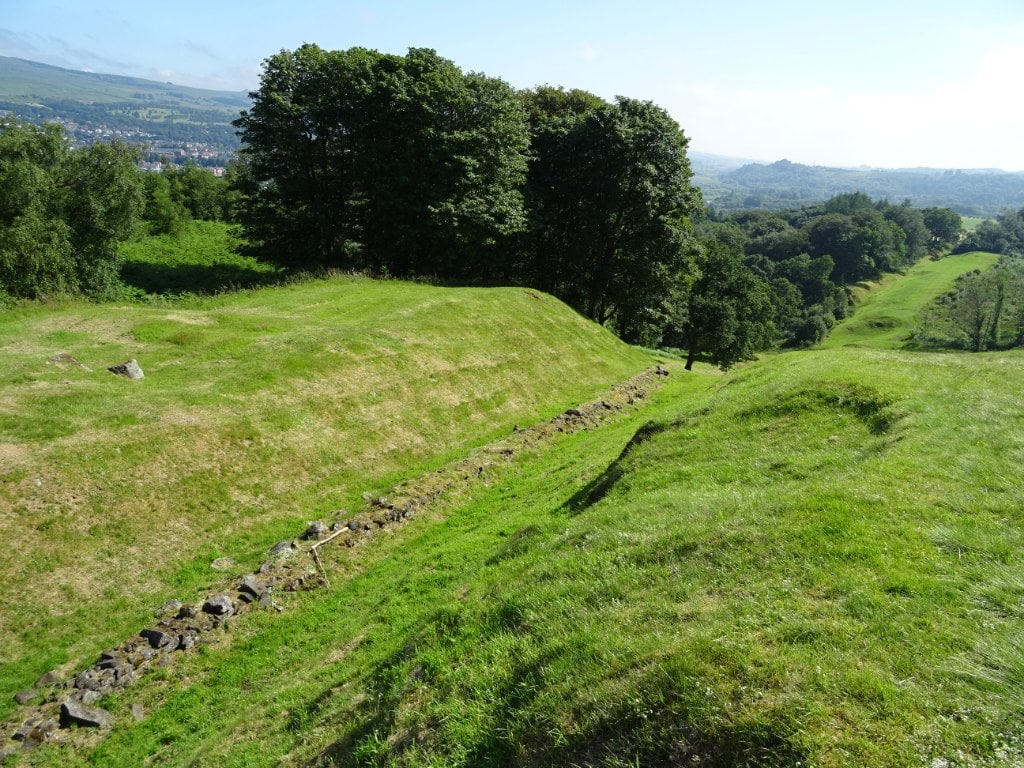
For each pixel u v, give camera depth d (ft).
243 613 42.34
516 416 88.48
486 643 26.45
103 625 40.19
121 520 46.91
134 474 50.14
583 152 157.69
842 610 20.83
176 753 31.42
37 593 40.27
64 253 120.88
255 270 167.63
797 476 37.91
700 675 18.37
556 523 40.32
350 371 76.89
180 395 61.31
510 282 169.37
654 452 49.32
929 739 15.03
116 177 132.77
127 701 35.14
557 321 125.59
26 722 32.78
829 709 16.24
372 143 139.64
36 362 62.49
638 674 19.58
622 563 29.30
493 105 143.64
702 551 28.02
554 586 29.01
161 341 75.61
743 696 17.22
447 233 141.08
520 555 37.14
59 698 34.53
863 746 15.03
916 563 23.47
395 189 141.49
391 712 24.62
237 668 37.86
